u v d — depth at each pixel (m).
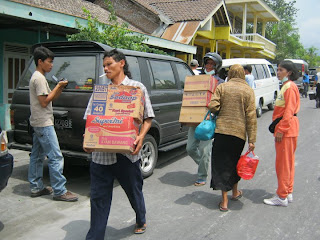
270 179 5.30
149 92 5.40
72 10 11.45
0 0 6.85
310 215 3.99
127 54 5.14
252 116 3.96
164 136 5.82
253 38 22.83
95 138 2.95
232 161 4.04
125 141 2.90
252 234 3.53
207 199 4.54
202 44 19.84
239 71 4.10
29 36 10.58
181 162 6.42
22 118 5.08
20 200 4.47
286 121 4.05
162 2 16.84
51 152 4.30
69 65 4.92
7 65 10.19
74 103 4.59
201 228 3.67
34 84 4.11
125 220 3.91
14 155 6.80
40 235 3.54
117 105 2.97
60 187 4.41
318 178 5.32
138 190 3.32
